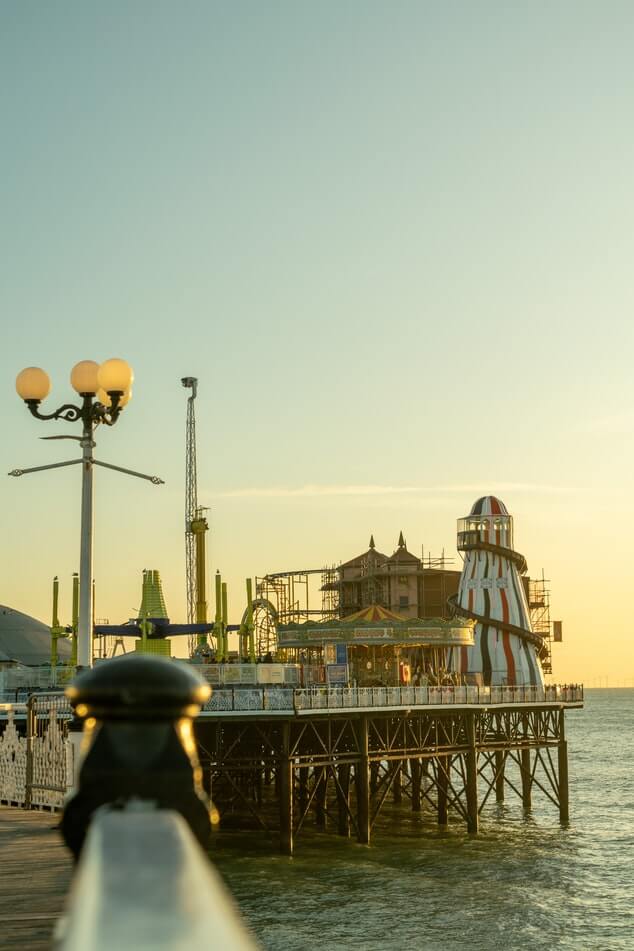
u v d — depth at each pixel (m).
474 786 64.44
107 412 24.09
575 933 38.34
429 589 118.94
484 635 92.44
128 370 23.45
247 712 52.41
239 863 49.38
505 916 40.41
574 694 73.25
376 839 58.75
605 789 94.62
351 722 58.47
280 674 62.59
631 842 59.44
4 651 108.62
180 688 2.52
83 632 23.34
